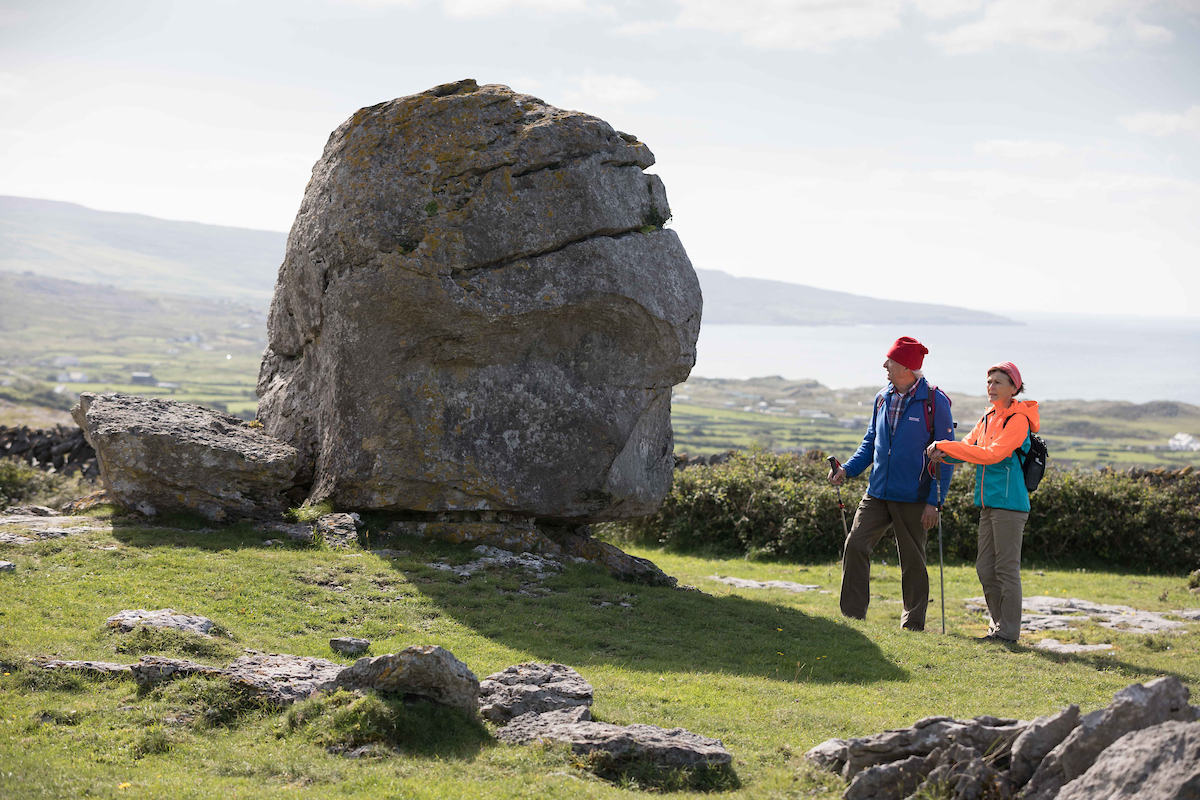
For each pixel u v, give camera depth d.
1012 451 8.51
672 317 10.21
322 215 9.96
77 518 9.79
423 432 9.60
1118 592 12.38
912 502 9.07
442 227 9.36
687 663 7.16
